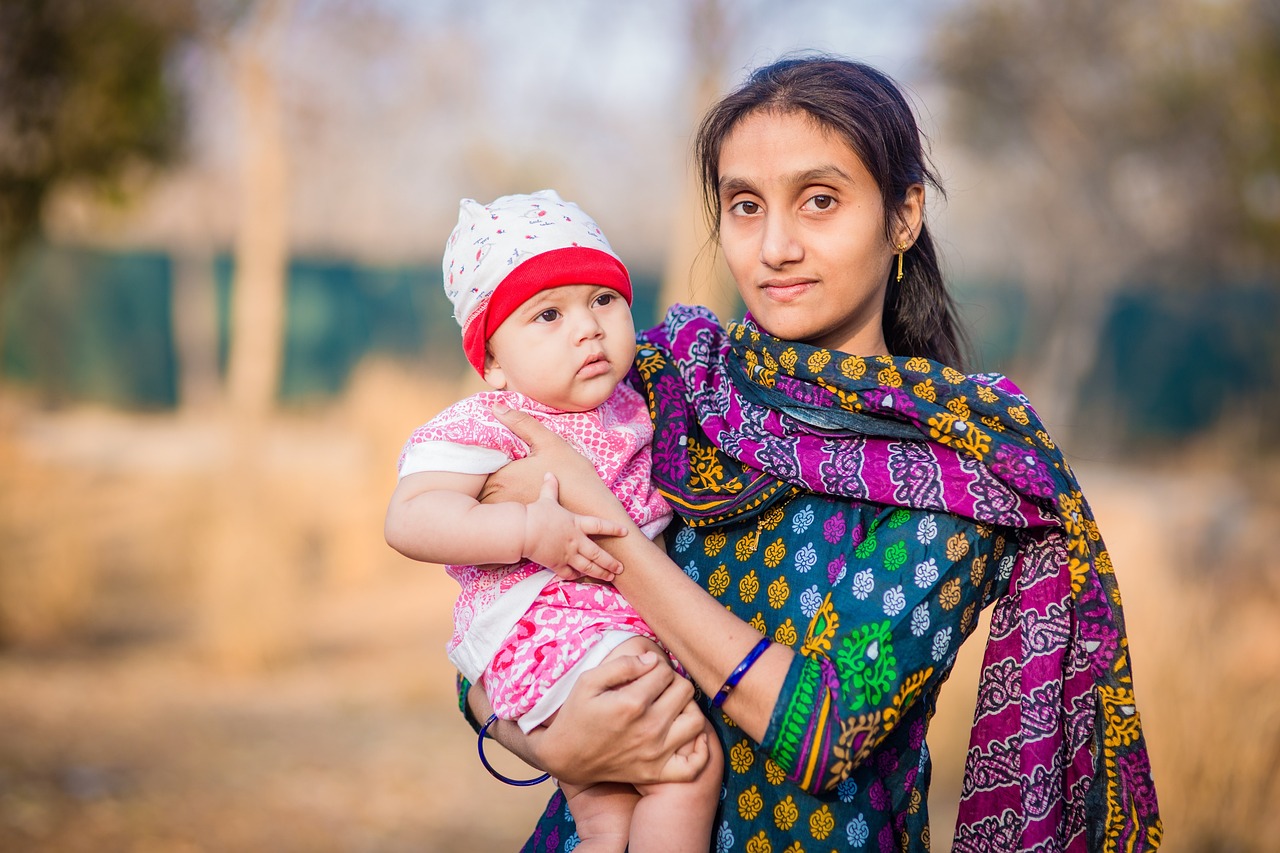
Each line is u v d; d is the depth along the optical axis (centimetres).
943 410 160
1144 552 696
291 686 786
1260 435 1396
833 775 149
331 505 1102
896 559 157
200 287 2120
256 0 941
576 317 174
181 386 2184
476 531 162
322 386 2211
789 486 167
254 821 542
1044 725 169
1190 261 1659
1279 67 1340
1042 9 1483
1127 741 166
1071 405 1823
